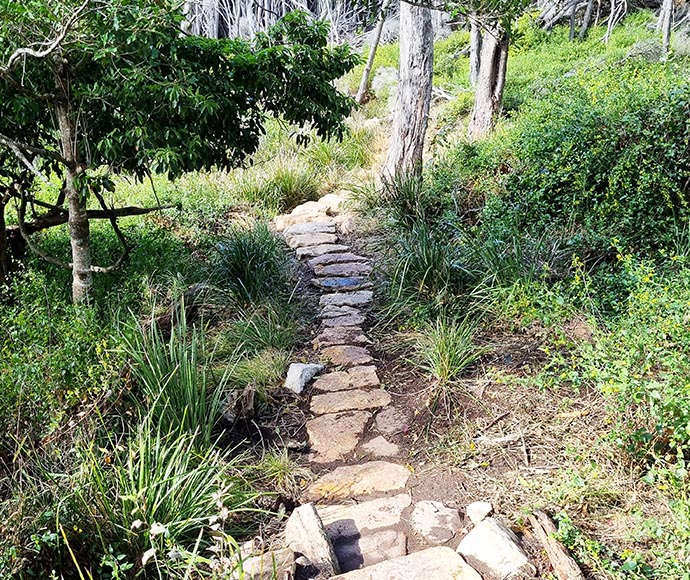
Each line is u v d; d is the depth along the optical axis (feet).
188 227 21.63
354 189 24.31
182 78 11.39
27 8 9.98
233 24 63.31
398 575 7.54
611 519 8.08
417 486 9.62
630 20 52.08
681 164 16.46
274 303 16.22
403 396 12.33
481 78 29.84
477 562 7.68
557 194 18.21
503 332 13.73
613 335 10.21
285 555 7.86
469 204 20.08
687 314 10.02
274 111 14.88
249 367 13.15
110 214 14.62
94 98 11.78
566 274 15.03
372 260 19.79
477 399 11.51
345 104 15.14
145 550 7.86
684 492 7.55
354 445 10.97
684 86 17.44
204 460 9.27
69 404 9.84
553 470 9.29
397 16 64.44
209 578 7.52
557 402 10.84
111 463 8.96
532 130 20.03
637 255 14.89
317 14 64.08
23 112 12.14
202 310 15.38
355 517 8.95
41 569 7.35
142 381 11.04
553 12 56.85
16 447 9.08
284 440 11.24
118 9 9.77
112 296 14.80
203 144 12.60
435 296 15.16
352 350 14.24
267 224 22.38
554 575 7.27
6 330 11.78
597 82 21.59
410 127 24.86
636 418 8.88
